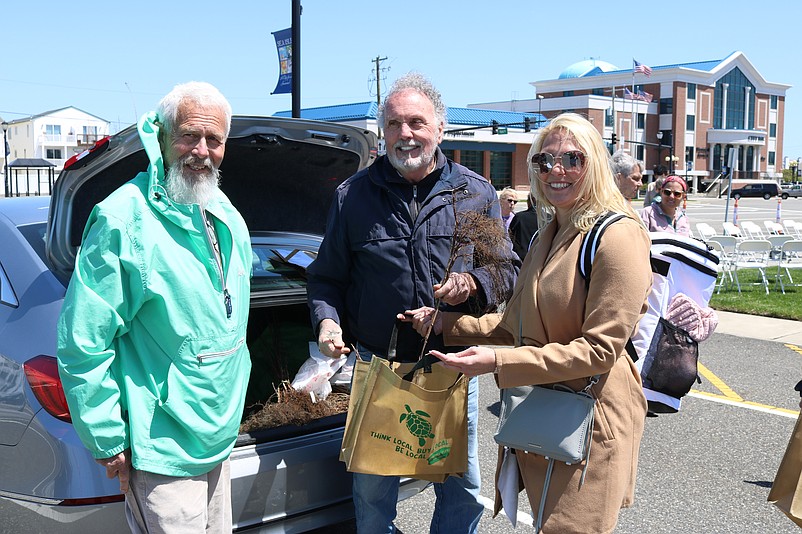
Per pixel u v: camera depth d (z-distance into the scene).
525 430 2.33
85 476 2.54
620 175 6.05
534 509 2.40
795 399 5.96
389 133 2.84
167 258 2.33
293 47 10.12
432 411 2.71
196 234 2.42
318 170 3.71
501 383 2.29
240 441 2.83
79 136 72.12
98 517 2.54
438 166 2.95
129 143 2.65
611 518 2.31
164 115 2.42
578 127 2.38
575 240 2.36
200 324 2.38
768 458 4.67
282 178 3.79
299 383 3.51
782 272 14.39
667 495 4.11
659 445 4.90
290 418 3.21
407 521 3.83
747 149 88.31
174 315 2.34
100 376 2.23
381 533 2.93
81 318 2.21
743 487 4.22
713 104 83.31
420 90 2.85
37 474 2.63
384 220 2.90
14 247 3.13
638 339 3.87
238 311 2.54
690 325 3.86
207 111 2.42
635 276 2.26
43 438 2.62
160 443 2.34
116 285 2.25
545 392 2.35
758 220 38.69
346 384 3.64
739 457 4.68
